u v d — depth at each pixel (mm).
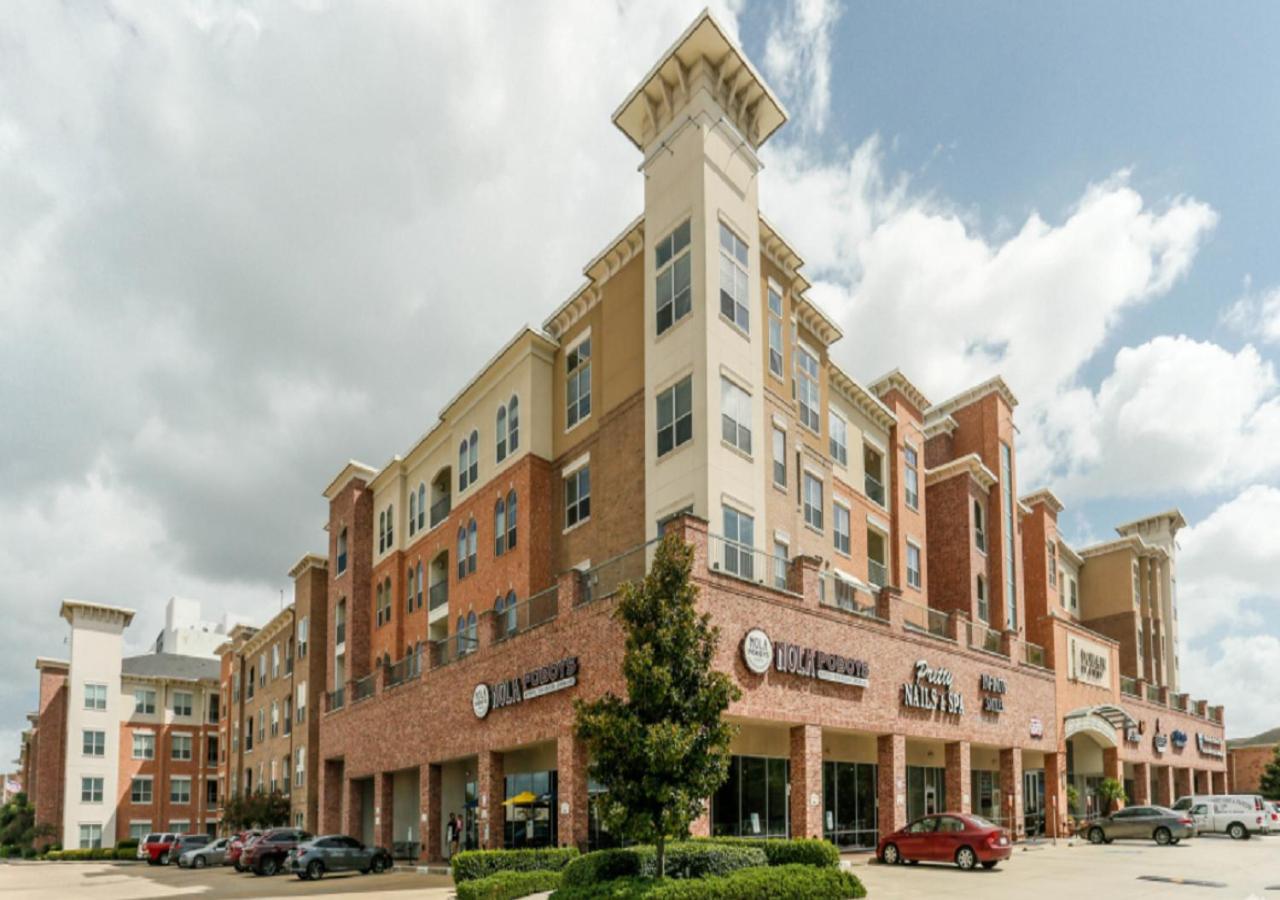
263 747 62344
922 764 33625
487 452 37875
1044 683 38594
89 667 76188
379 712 38906
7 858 72875
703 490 26156
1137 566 64875
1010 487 48438
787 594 25094
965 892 19750
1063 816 38312
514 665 28078
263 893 26938
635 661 17359
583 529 32406
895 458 41625
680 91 29594
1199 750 55469
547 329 36031
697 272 27734
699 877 17734
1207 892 19891
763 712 23391
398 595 45750
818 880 18094
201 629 111062
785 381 31625
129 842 72562
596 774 17312
